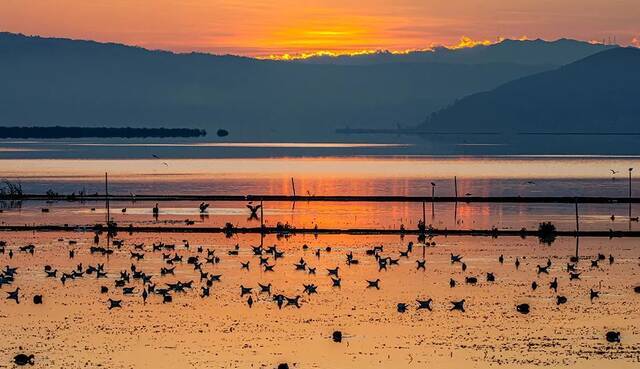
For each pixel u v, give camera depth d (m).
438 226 133.38
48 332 67.81
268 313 74.19
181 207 163.12
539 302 78.44
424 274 91.31
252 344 65.12
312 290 81.75
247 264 95.69
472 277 88.06
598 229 131.12
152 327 69.50
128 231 123.38
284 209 160.62
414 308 76.06
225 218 144.38
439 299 79.50
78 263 96.88
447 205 167.75
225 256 101.94
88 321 71.19
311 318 72.62
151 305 76.88
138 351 63.06
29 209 158.25
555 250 107.88
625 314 74.19
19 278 88.06
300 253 104.69
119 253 103.75
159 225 132.00
